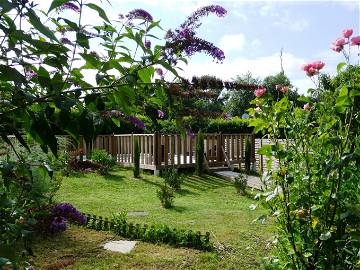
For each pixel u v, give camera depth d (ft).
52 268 15.89
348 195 9.84
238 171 49.75
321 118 10.29
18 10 4.30
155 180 41.57
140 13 6.30
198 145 45.65
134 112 6.14
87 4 5.01
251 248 19.85
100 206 29.71
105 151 46.60
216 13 6.43
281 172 10.36
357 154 9.11
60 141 21.81
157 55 5.76
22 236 6.96
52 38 4.24
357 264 9.37
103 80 5.50
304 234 10.34
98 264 17.35
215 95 6.40
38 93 5.72
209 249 19.74
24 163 6.79
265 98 10.81
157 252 19.27
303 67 10.95
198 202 33.09
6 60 4.73
